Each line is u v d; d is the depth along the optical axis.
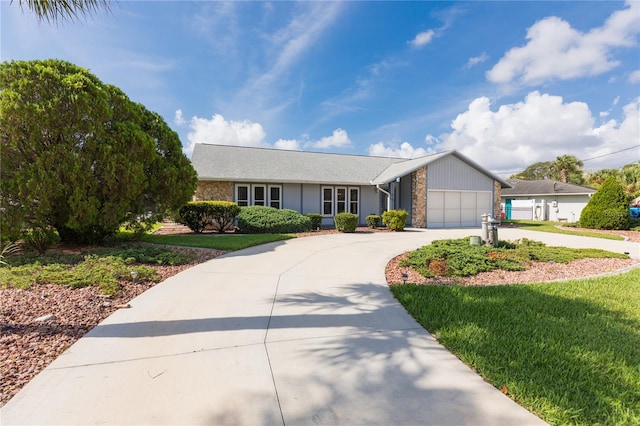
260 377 2.61
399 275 6.29
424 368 2.78
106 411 2.16
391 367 2.79
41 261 6.43
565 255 8.14
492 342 3.24
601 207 16.95
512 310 4.20
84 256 6.76
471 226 19.03
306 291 5.05
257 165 17.31
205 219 13.18
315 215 15.48
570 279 6.12
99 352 2.98
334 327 3.65
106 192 7.95
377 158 22.44
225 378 2.58
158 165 9.27
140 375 2.61
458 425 2.08
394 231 15.31
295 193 17.05
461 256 7.42
